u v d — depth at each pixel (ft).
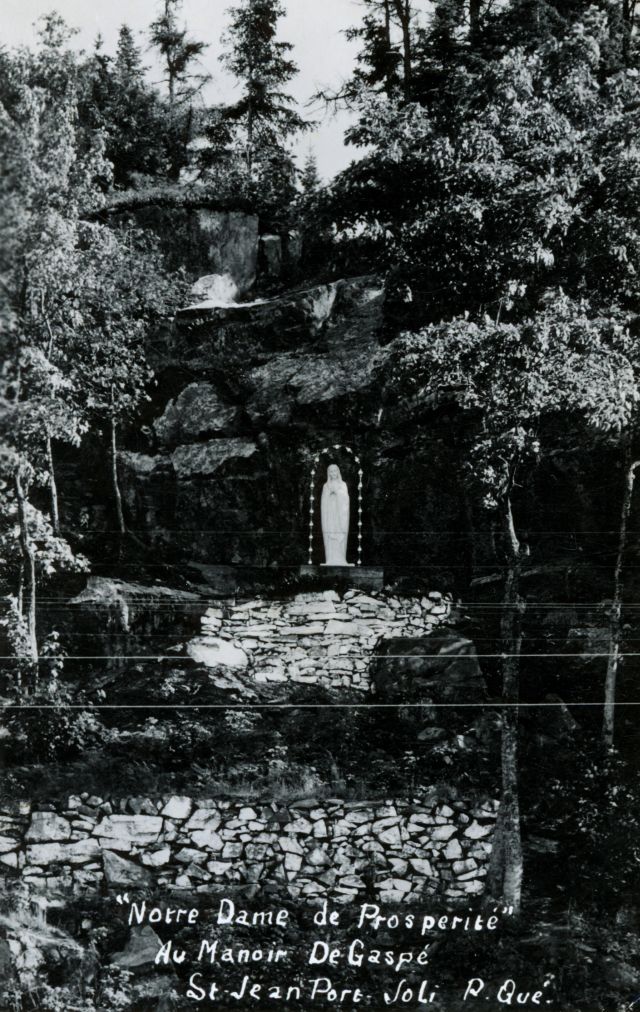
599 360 47.93
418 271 55.93
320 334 75.66
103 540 69.21
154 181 95.25
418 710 56.54
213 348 76.23
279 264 85.97
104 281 67.10
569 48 52.60
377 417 69.87
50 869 45.73
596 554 63.87
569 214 49.21
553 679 60.49
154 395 75.25
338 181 53.83
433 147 50.34
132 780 48.49
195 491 69.97
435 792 49.24
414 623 64.34
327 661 62.13
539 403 48.42
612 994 42.55
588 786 51.42
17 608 55.83
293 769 50.19
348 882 46.65
